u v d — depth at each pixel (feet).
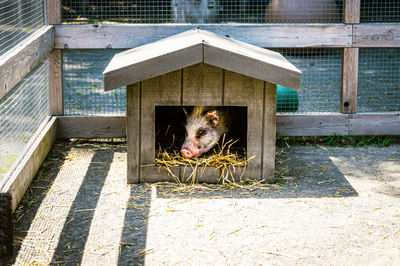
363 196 12.25
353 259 9.21
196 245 9.69
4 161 11.59
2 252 7.75
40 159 13.89
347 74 16.99
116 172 13.96
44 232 10.22
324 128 17.19
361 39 16.75
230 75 12.50
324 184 13.12
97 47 16.48
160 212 11.18
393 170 14.37
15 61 11.17
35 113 14.53
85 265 8.98
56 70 16.65
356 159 15.43
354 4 16.58
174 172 12.94
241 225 10.53
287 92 17.38
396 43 16.75
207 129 13.53
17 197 11.23
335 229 10.39
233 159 13.37
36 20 14.90
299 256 9.31
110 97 22.13
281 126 17.13
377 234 10.18
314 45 16.71
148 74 11.69
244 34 16.60
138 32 16.48
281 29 16.60
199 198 12.00
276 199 11.98
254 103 12.66
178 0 28.09
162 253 9.39
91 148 16.31
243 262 9.09
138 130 12.75
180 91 12.56
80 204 11.64
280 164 14.85
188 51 11.60
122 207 11.47
